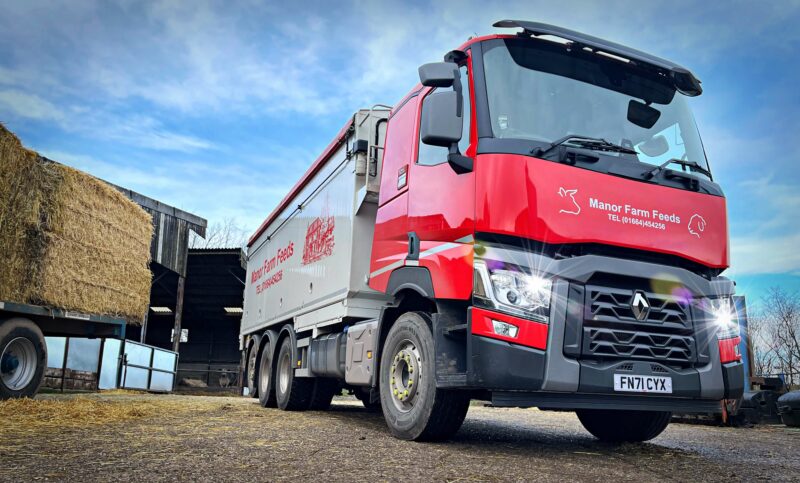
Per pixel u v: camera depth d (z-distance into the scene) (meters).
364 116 6.71
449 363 4.59
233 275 22.86
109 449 4.12
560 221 4.29
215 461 3.71
